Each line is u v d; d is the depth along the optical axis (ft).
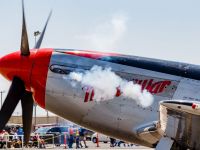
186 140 37.52
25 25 45.44
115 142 101.55
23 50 45.52
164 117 35.17
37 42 49.60
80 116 44.06
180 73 42.06
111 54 44.39
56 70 44.42
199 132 36.40
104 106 43.16
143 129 41.32
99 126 43.70
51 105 44.70
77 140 94.07
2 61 45.98
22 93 45.73
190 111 32.81
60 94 44.19
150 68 42.78
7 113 45.52
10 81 45.75
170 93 41.57
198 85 41.24
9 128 132.87
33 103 46.19
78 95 43.78
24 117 46.16
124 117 42.57
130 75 42.93
